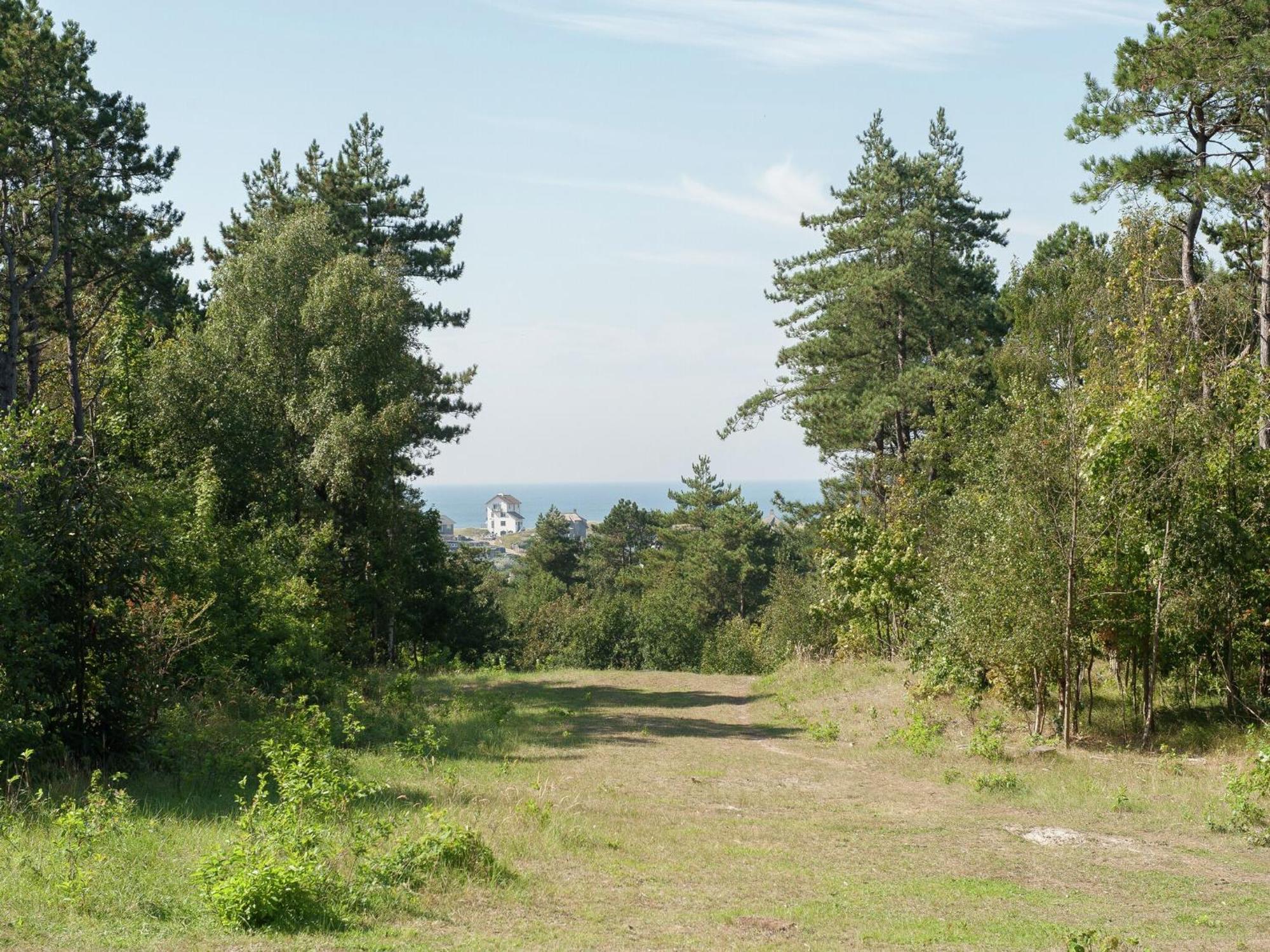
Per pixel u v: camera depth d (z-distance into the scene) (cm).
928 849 1202
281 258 3556
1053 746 1909
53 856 830
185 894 790
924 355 3950
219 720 1738
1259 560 1942
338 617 3052
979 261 4134
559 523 11312
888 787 1655
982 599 2048
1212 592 1880
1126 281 2681
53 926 680
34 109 2794
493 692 3078
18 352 2967
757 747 2144
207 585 2025
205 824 1055
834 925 866
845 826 1323
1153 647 1883
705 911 889
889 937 830
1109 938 791
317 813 1018
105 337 3281
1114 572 1925
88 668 1429
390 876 875
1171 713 2083
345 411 3366
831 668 3294
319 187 4394
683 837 1209
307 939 709
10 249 2819
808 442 4006
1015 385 2300
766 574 9006
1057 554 1947
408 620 4256
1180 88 2361
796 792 1594
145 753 1421
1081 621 1942
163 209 3344
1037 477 1961
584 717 2633
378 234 4388
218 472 3164
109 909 729
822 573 3581
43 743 1309
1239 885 1055
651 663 7156
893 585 3106
